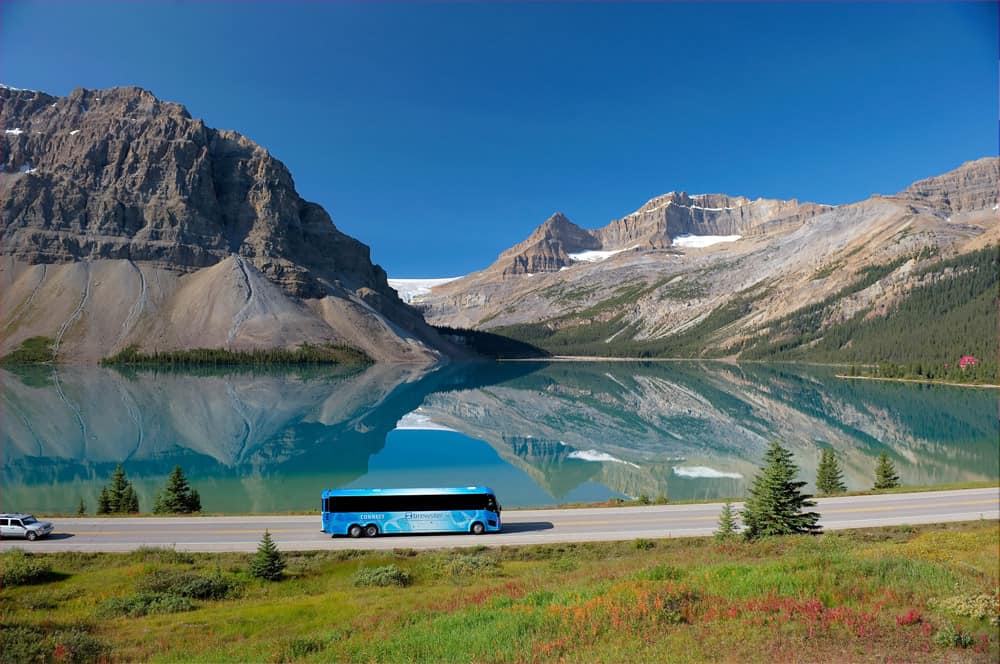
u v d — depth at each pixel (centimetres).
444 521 4928
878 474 6806
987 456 10425
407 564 4162
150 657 2455
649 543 4572
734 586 2475
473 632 2292
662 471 9538
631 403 18700
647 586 2562
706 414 16200
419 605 2994
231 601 3484
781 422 14775
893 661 1791
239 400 17462
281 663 2269
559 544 4628
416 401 18612
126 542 4722
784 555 3378
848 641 1930
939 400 17912
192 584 3566
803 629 2017
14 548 4491
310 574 4000
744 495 7956
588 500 7706
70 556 4284
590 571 3428
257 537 4850
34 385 19362
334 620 2892
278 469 9294
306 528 5112
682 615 2230
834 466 6944
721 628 2073
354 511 4881
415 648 2211
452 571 3947
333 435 12556
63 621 2941
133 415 14238
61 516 5506
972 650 1848
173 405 16038
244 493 7681
